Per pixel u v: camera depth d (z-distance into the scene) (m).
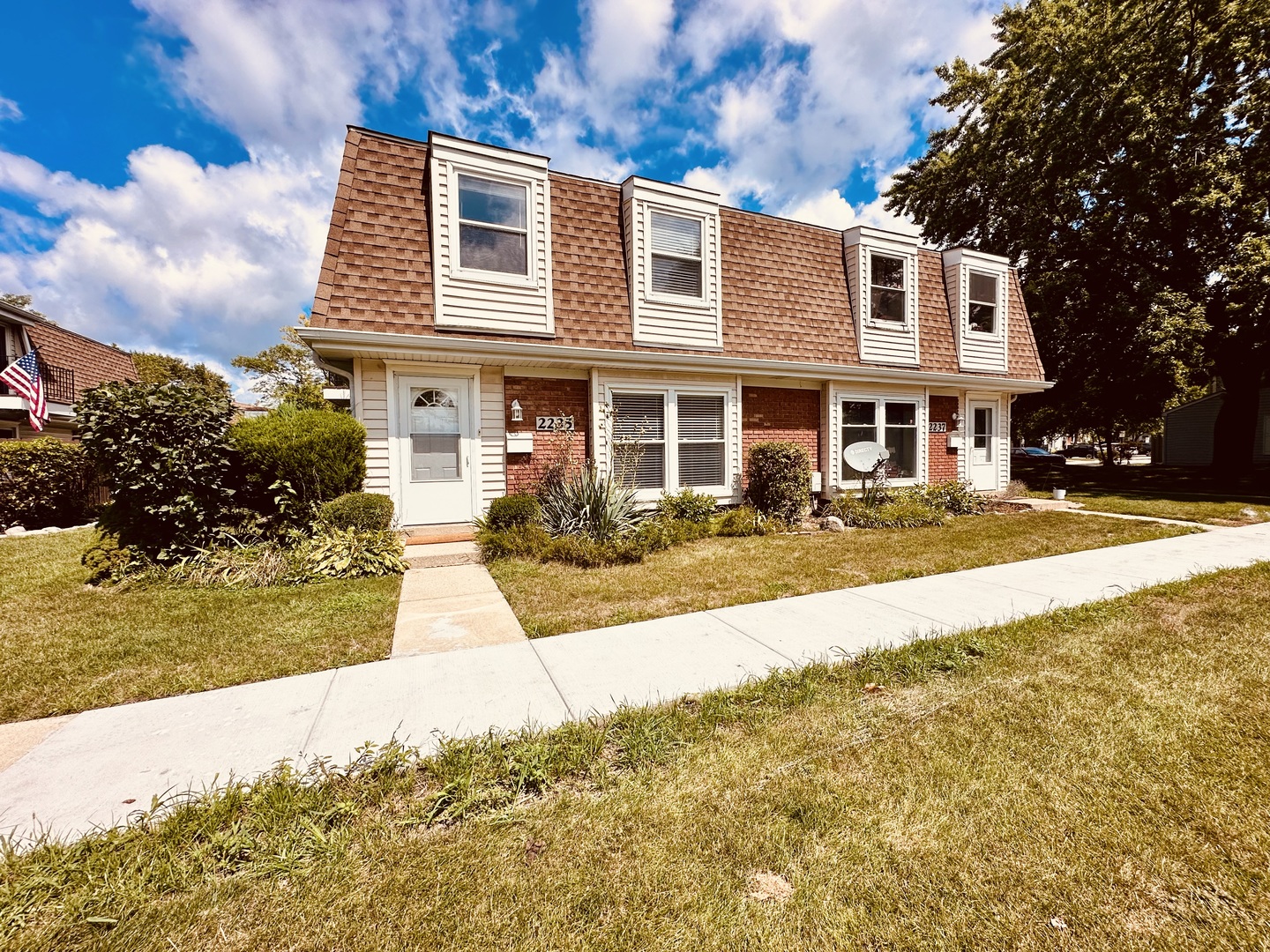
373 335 6.42
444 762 2.37
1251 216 12.66
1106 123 13.16
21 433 14.18
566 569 5.99
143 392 5.55
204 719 2.80
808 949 1.53
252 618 4.34
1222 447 17.34
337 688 3.15
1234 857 1.83
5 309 13.12
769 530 8.23
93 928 1.62
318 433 6.21
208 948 1.56
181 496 5.60
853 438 10.46
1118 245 14.62
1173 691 2.98
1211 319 13.57
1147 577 5.39
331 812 2.06
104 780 2.30
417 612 4.53
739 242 9.28
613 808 2.11
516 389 7.82
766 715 2.81
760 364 8.88
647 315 8.33
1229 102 12.88
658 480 8.74
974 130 16.31
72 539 8.45
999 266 11.74
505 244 7.42
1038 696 2.95
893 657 3.47
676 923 1.62
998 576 5.63
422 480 7.39
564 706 2.93
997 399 12.47
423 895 1.73
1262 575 5.34
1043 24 14.04
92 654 3.62
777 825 2.00
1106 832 1.95
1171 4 12.37
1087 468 22.22
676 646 3.78
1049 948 1.52
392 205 6.88
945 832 1.96
